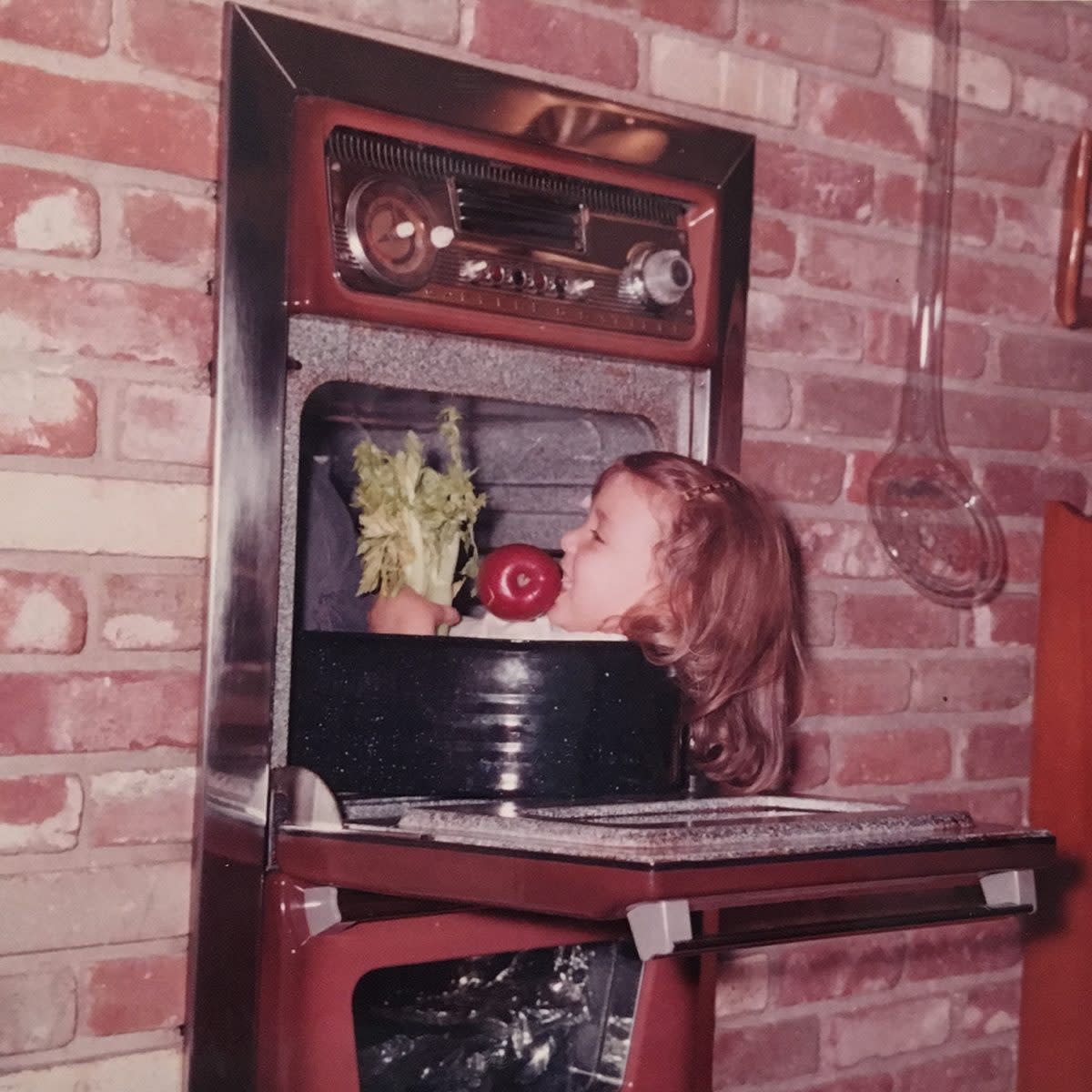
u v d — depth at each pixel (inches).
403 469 59.9
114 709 53.3
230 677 53.4
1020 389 81.1
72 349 52.4
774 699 63.7
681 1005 58.0
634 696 57.6
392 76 56.1
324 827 52.3
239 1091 53.5
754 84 69.9
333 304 54.0
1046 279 82.1
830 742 73.4
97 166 52.9
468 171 58.0
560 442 67.2
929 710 77.2
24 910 51.9
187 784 54.6
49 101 52.0
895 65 75.0
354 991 54.8
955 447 78.6
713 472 62.0
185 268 54.4
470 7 61.0
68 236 52.4
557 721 55.3
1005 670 80.1
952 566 77.7
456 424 64.4
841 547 73.5
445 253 56.5
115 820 53.3
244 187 53.3
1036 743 80.6
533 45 62.7
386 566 59.8
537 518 67.1
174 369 54.2
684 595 60.2
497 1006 57.6
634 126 62.6
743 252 66.4
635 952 57.9
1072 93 82.8
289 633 54.9
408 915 52.9
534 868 46.3
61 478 52.2
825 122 72.4
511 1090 57.6
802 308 71.7
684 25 67.4
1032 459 81.5
